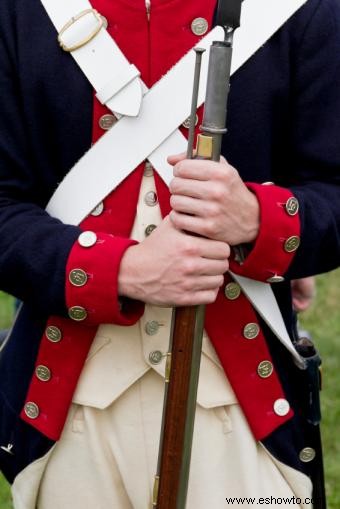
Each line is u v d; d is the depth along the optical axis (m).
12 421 2.98
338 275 7.77
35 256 2.72
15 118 2.79
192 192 2.55
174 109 2.71
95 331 2.82
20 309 3.01
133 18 2.73
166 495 2.70
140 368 2.82
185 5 2.73
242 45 2.72
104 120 2.74
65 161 2.82
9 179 2.82
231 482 2.89
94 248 2.68
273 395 2.87
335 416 5.60
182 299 2.61
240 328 2.83
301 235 2.70
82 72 2.73
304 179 2.85
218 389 2.85
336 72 2.76
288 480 2.93
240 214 2.61
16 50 2.77
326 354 6.50
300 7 2.73
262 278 2.73
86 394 2.84
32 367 2.91
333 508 4.80
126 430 2.86
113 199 2.77
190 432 2.68
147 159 2.74
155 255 2.61
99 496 2.91
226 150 2.77
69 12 2.73
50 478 2.94
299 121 2.80
